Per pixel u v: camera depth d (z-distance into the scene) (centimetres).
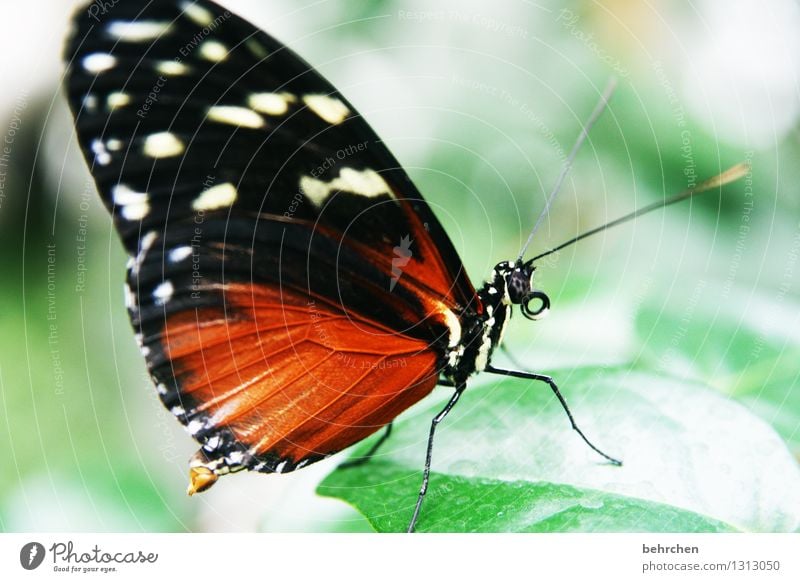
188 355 27
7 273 30
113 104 27
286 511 28
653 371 28
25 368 30
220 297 27
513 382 28
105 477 29
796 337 28
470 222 30
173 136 27
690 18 30
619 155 30
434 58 30
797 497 26
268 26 30
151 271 27
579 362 28
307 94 27
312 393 28
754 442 27
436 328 28
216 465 28
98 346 30
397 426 28
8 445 29
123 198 27
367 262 28
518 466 27
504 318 28
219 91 27
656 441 27
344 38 30
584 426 27
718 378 28
